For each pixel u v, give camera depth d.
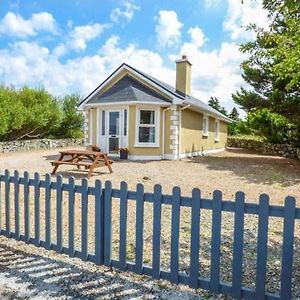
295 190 9.35
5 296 3.17
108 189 3.72
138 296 3.19
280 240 4.82
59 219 4.08
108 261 3.75
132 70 16.91
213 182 10.34
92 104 16.53
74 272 3.70
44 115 22.34
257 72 18.03
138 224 3.53
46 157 16.55
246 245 4.62
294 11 4.11
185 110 17.50
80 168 12.65
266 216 2.92
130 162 14.66
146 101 15.46
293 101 16.44
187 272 3.66
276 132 22.81
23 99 22.23
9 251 4.32
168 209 6.48
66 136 25.98
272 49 5.74
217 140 24.88
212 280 3.17
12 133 20.69
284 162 17.59
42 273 3.67
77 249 4.02
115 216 6.01
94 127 17.17
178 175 11.48
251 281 3.47
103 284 3.43
